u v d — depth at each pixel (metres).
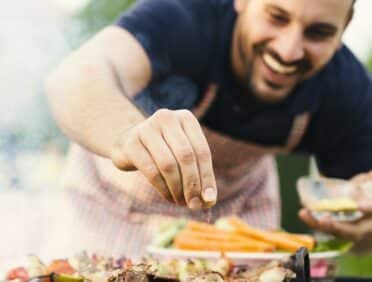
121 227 2.31
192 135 1.09
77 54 1.85
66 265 1.33
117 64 1.91
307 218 2.05
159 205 2.30
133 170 1.19
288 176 3.69
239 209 2.44
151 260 1.36
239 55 2.22
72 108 1.55
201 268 1.32
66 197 2.41
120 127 1.41
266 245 1.75
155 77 2.12
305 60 2.15
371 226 2.03
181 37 2.17
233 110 2.29
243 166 2.41
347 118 2.41
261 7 2.12
